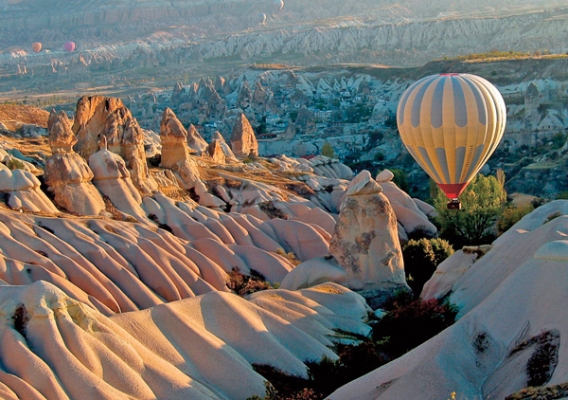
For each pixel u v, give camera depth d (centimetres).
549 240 4428
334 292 5016
